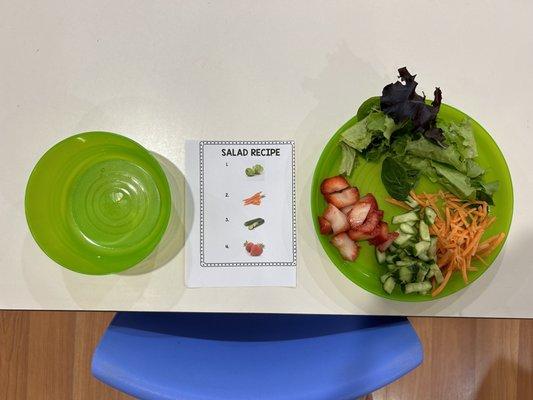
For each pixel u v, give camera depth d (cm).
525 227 86
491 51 85
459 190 82
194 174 85
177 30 84
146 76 85
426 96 86
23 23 84
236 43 85
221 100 85
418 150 82
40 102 84
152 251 83
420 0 85
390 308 85
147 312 91
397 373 68
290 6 85
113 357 73
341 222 82
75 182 85
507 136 86
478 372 133
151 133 85
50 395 131
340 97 85
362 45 85
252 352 80
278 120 85
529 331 134
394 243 83
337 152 84
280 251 84
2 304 83
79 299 84
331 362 73
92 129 85
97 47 84
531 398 133
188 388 67
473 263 84
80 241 83
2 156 84
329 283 84
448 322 134
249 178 85
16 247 84
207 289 84
